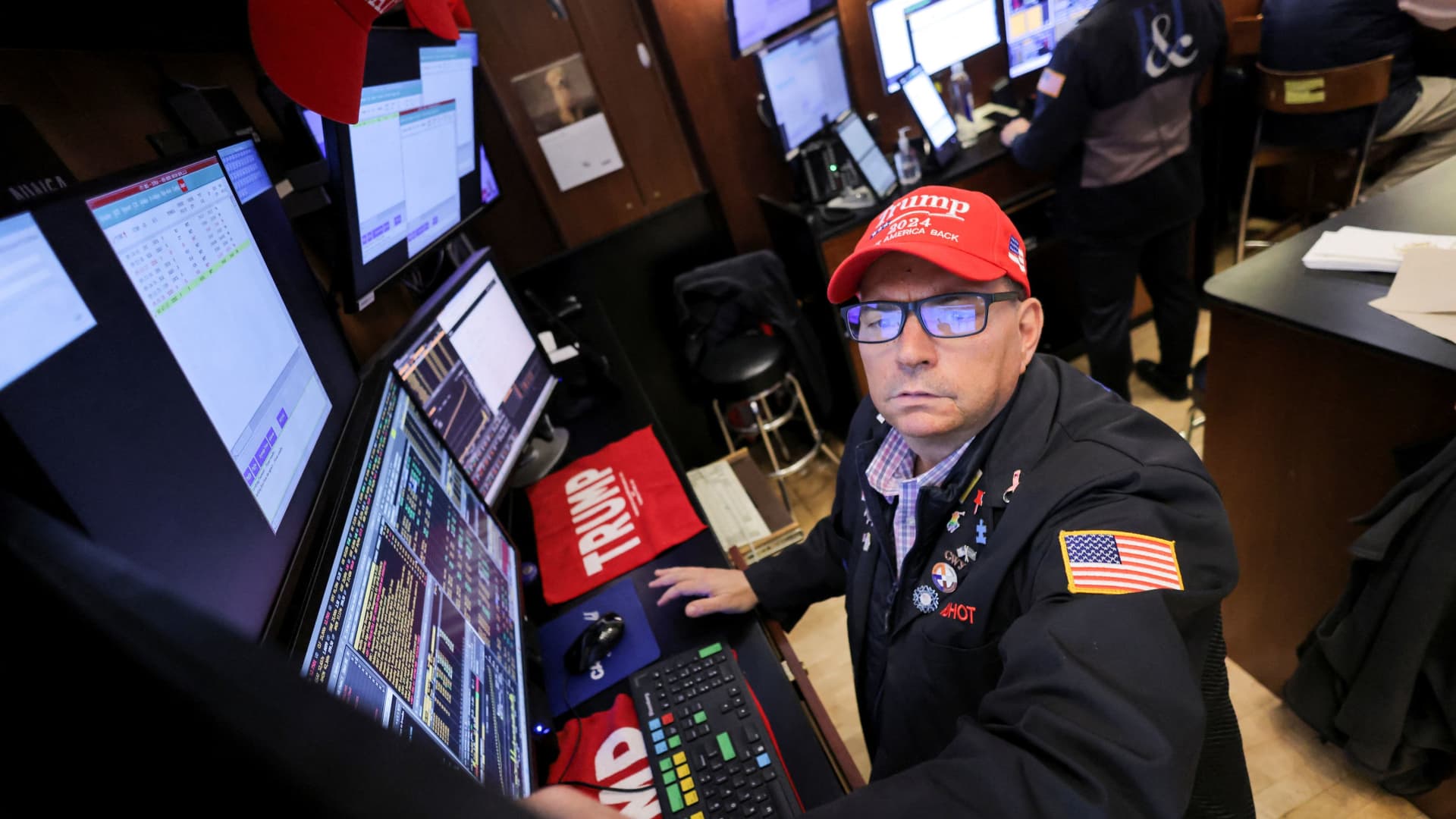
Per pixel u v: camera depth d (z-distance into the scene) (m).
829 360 2.94
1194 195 2.28
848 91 2.88
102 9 0.89
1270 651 1.72
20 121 0.81
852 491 1.21
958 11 2.70
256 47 0.88
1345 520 1.44
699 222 2.97
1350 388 1.33
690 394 3.16
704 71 2.71
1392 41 2.38
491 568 1.15
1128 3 1.97
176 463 0.61
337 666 0.65
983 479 0.91
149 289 0.63
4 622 0.21
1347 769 1.56
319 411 0.93
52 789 0.20
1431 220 1.47
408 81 1.26
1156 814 0.55
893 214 0.91
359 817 0.18
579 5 2.57
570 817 0.35
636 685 1.10
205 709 0.19
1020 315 0.91
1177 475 0.78
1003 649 0.75
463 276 1.45
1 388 0.45
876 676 1.08
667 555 1.41
